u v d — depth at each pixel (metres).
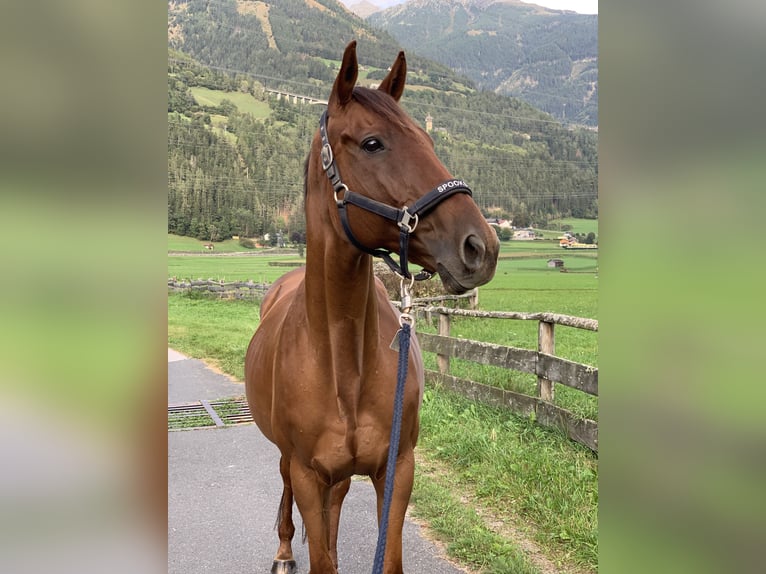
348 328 1.98
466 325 12.08
